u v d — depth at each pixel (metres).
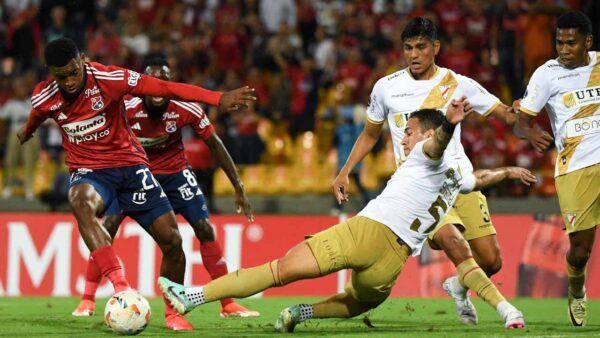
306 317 24.45
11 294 46.22
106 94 24.80
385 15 67.25
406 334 24.06
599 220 27.11
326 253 22.97
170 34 68.94
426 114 23.70
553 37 61.66
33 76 62.44
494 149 57.78
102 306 36.62
